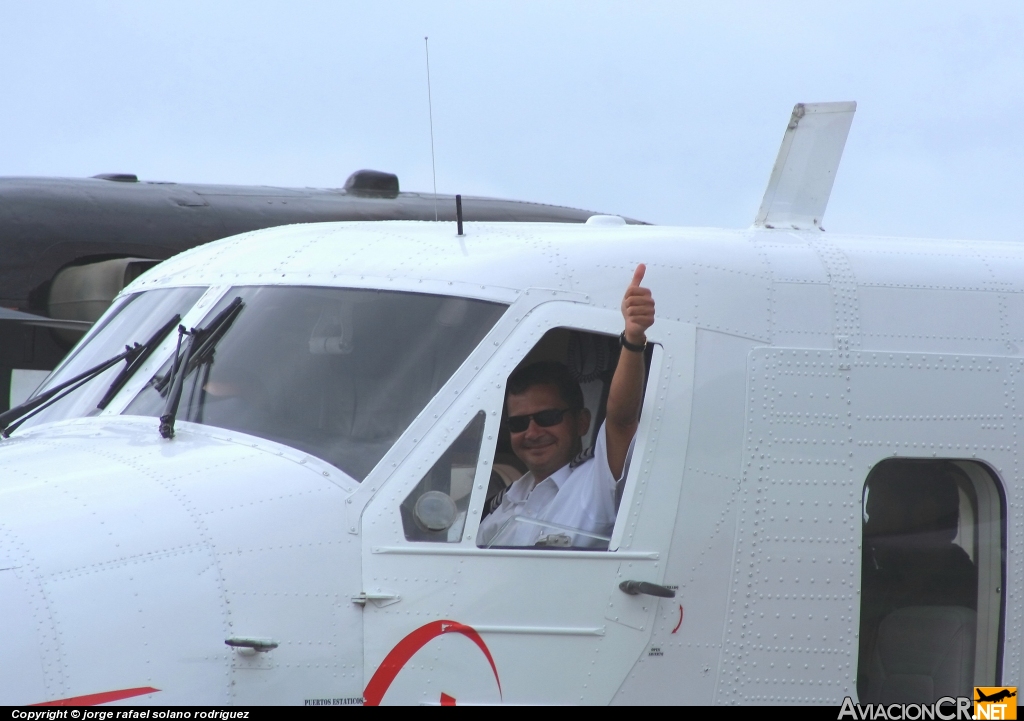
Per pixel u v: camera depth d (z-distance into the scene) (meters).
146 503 13.45
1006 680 16.53
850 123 19.44
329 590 13.45
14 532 12.95
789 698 15.43
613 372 15.70
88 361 17.61
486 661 13.90
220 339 15.86
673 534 14.98
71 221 36.47
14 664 12.12
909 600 16.62
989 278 17.52
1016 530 16.66
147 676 12.51
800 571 15.55
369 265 15.99
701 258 16.34
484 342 14.94
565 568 14.41
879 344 16.45
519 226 18.08
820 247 17.30
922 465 16.66
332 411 14.76
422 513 14.03
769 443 15.64
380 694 13.44
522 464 15.35
